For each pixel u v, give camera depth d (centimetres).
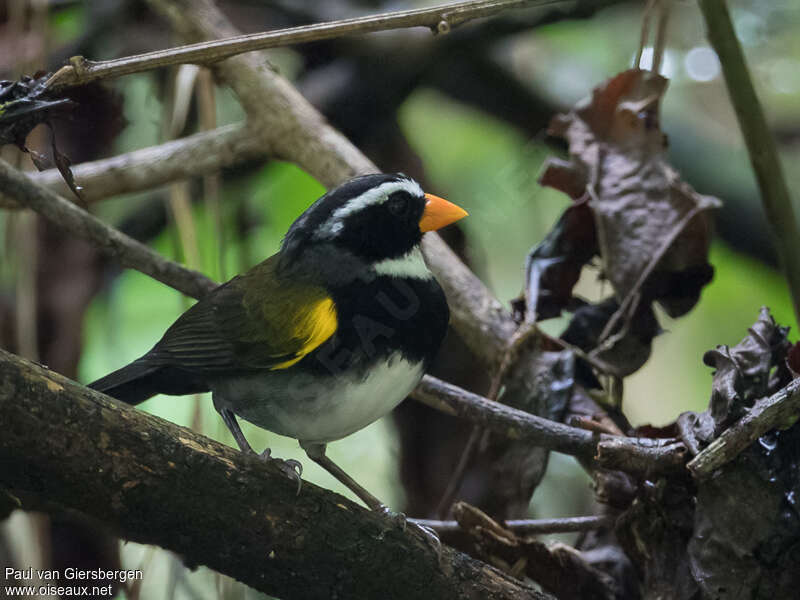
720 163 1420
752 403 809
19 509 848
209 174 1155
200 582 1039
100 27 1352
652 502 827
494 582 776
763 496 783
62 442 654
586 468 954
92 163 1157
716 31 908
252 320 877
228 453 709
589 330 1061
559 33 1556
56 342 1208
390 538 748
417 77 1356
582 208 1066
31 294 1109
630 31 1551
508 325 1066
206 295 980
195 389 984
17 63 1198
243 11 1420
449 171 1548
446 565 765
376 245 878
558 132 1112
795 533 775
